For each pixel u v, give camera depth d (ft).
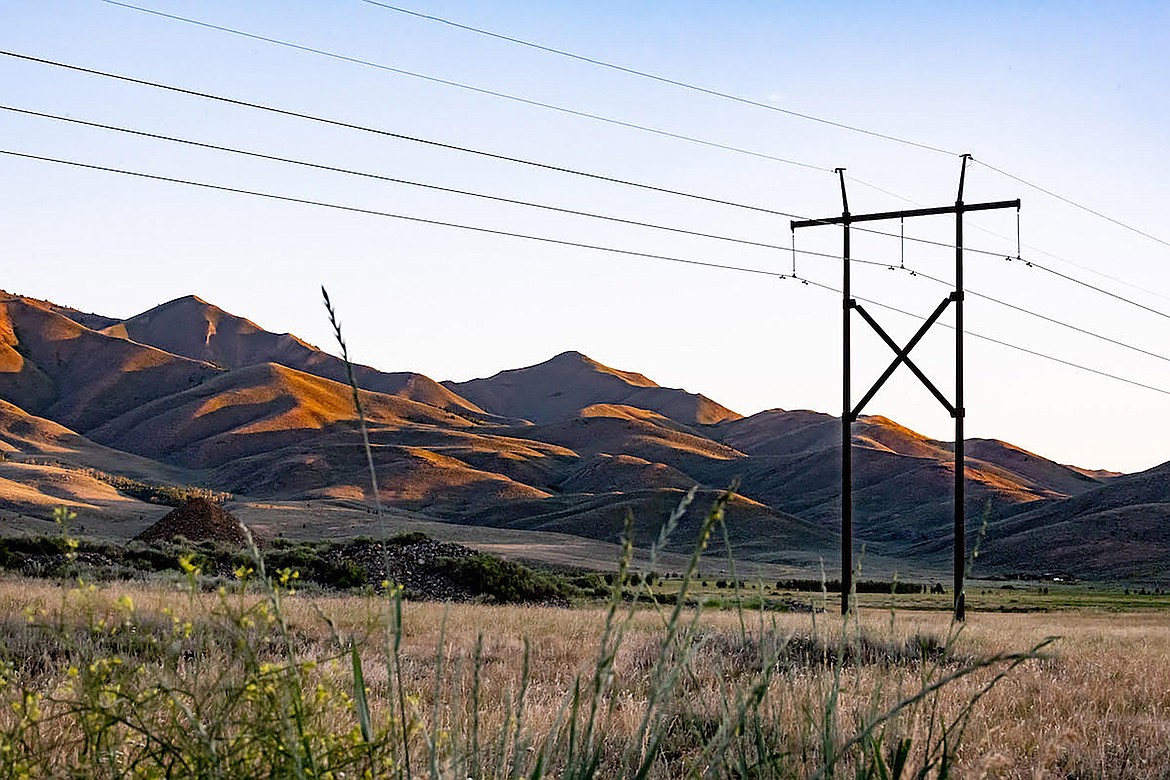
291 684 11.23
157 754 12.05
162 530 217.97
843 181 100.53
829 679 17.53
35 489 646.74
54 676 18.93
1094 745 28.89
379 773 12.07
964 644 49.93
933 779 15.76
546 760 11.88
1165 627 134.41
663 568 310.86
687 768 21.63
